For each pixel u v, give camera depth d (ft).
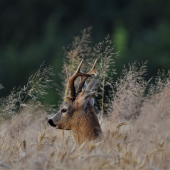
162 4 220.43
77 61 76.69
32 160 36.47
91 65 78.02
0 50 229.86
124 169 33.14
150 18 221.05
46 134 54.85
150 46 199.52
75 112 50.70
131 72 56.80
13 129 49.83
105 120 61.93
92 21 218.38
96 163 33.50
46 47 209.67
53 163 36.29
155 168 32.68
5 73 210.59
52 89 168.14
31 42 230.07
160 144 39.37
